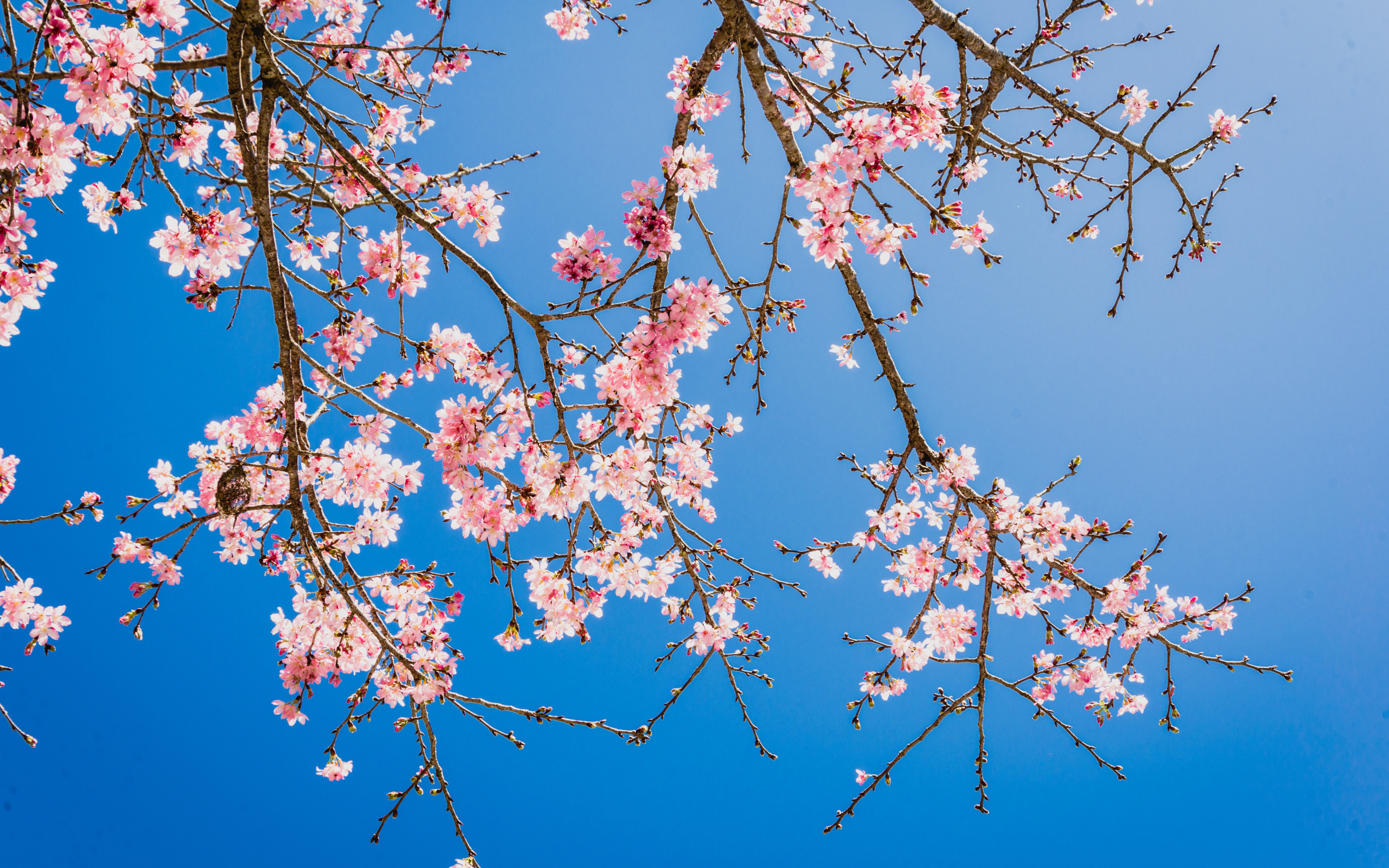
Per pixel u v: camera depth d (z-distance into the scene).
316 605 4.11
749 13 3.49
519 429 3.65
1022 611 4.68
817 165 3.21
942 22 3.85
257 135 3.24
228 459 3.97
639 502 4.14
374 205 3.99
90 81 2.70
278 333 3.39
